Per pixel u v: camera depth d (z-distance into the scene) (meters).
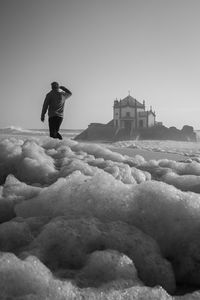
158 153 11.28
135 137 97.62
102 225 2.75
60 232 2.61
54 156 6.77
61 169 5.40
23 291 1.91
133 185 3.32
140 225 2.95
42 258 2.45
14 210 3.49
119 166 5.68
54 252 2.52
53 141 8.43
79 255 2.49
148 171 6.03
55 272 2.26
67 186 3.46
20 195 3.95
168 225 2.89
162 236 2.85
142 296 1.94
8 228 2.80
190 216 2.88
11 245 2.70
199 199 3.04
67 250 2.51
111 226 2.76
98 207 3.13
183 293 2.34
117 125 101.81
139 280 2.22
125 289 1.97
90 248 2.56
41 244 2.58
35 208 3.38
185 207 2.95
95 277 2.21
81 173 4.65
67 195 3.34
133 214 3.03
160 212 2.98
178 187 4.64
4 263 2.02
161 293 1.98
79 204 3.21
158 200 3.06
